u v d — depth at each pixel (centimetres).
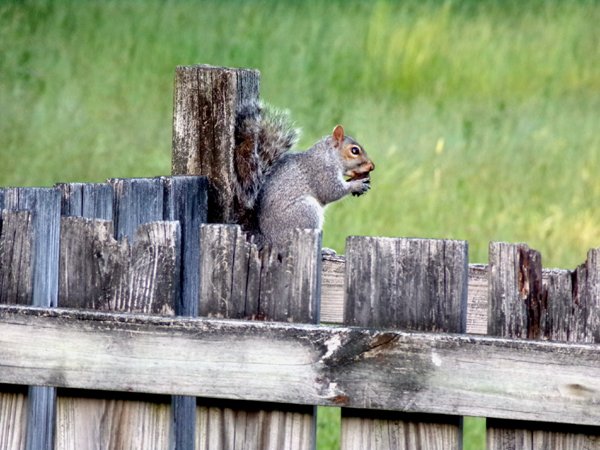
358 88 2944
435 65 3147
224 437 699
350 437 676
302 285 687
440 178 2181
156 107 2538
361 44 3247
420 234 1841
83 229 721
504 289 662
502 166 2312
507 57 3272
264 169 1106
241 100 978
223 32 3228
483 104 2895
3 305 713
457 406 645
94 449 719
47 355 705
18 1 3084
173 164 981
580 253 1827
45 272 775
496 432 662
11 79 2548
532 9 3844
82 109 2438
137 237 715
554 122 2736
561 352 631
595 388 629
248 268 694
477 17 3666
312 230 684
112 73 2722
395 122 2603
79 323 700
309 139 2361
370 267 675
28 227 732
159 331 688
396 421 670
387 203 1980
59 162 2088
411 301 671
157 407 710
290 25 3428
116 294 719
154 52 2934
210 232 698
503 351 638
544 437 656
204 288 702
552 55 3300
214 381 681
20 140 2188
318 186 1322
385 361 654
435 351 646
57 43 2864
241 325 674
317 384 664
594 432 650
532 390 637
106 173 2064
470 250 1781
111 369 697
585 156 2419
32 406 739
